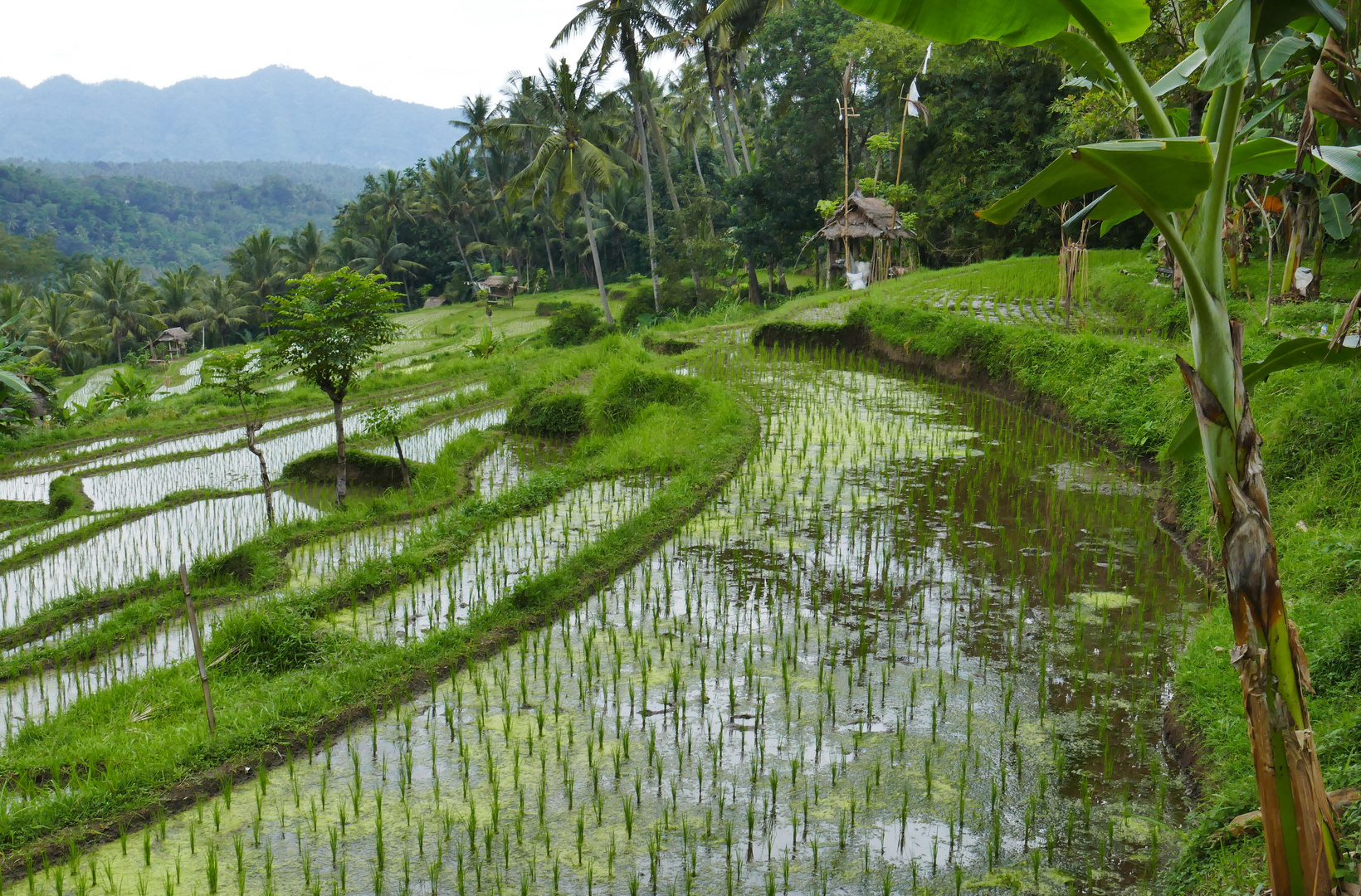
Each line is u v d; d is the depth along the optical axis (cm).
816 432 1338
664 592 800
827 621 729
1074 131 1848
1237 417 307
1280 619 303
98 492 1432
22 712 670
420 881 453
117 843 495
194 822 510
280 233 17912
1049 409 1398
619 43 3509
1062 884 438
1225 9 320
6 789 538
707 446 1262
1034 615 726
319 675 664
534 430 1642
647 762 548
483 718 608
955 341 1700
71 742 597
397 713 607
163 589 907
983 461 1162
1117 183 310
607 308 3934
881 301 2073
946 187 3158
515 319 5681
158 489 1430
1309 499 735
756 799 510
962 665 650
